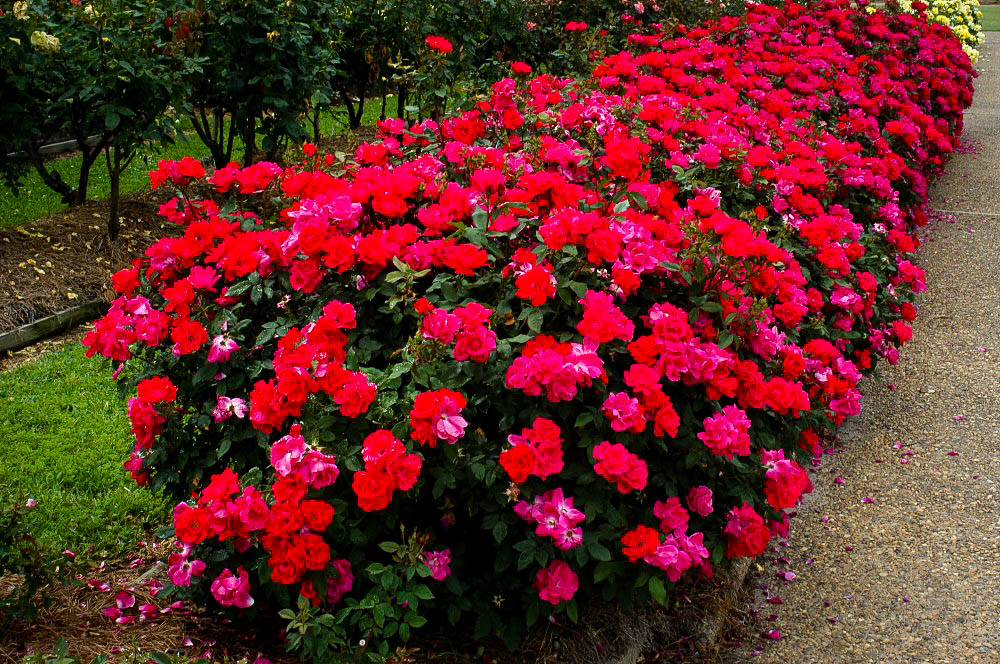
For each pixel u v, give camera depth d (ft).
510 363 7.63
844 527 11.14
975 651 9.00
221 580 7.40
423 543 7.38
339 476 7.54
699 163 12.53
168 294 8.27
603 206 9.50
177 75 16.65
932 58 26.40
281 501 6.98
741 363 8.49
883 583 10.09
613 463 7.16
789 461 8.60
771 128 15.89
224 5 18.28
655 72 17.75
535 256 8.21
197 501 8.43
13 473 10.92
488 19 25.16
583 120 13.37
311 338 7.66
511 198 8.98
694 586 9.70
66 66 16.63
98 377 13.56
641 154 11.75
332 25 22.02
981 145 31.50
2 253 16.17
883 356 14.02
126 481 11.00
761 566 10.48
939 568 10.28
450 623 8.12
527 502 7.47
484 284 8.30
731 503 8.89
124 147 16.75
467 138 11.87
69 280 16.19
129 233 18.19
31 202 20.36
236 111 19.67
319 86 20.22
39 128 18.19
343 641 7.13
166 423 8.43
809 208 12.68
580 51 23.20
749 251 8.86
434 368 7.54
